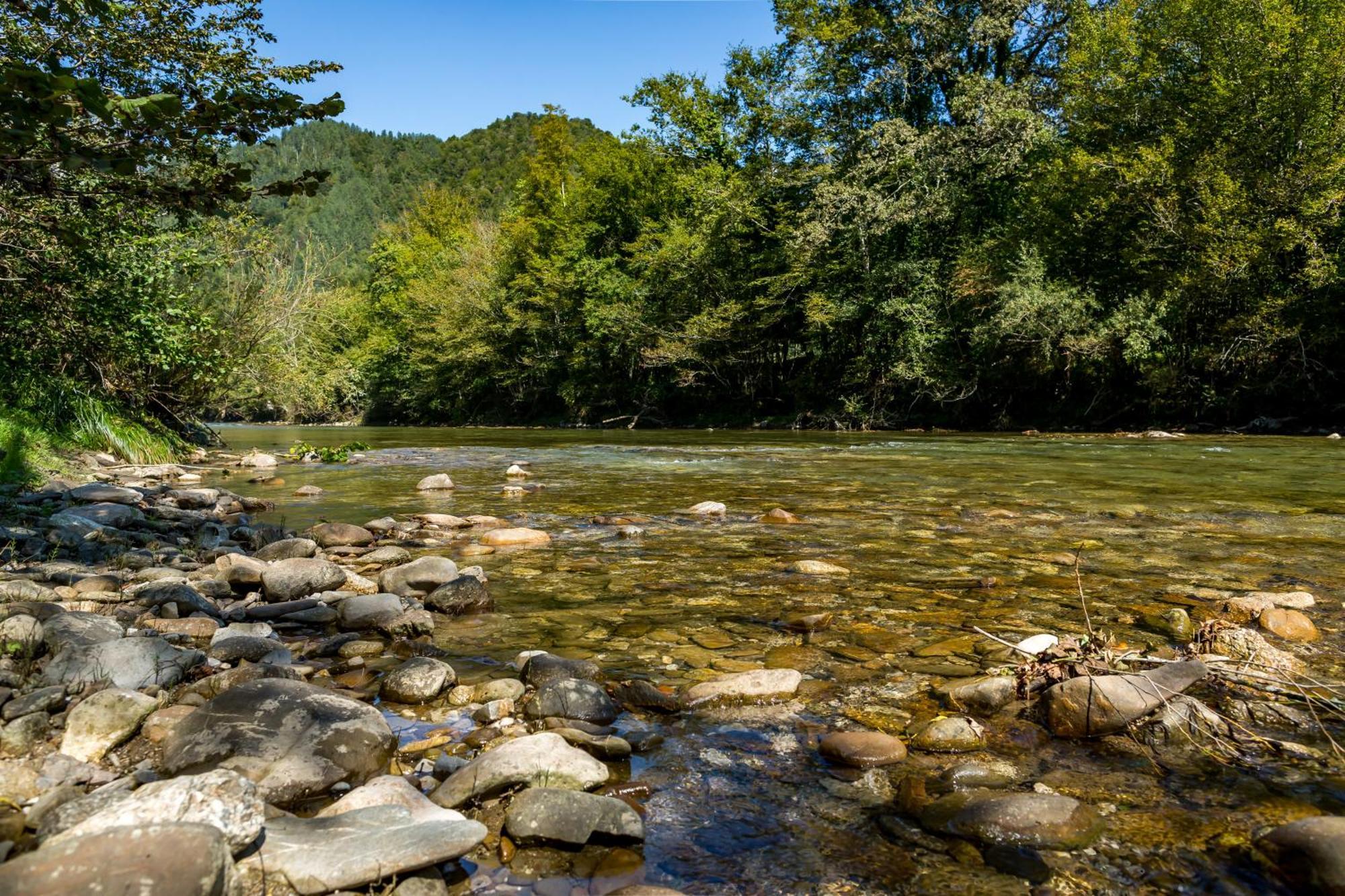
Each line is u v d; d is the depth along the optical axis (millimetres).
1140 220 23625
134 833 1481
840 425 29453
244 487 9711
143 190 2883
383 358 50531
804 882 1737
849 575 4699
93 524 5754
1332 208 20391
